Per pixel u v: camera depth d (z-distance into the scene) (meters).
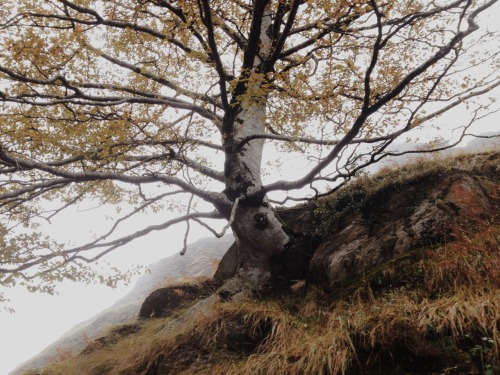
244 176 6.59
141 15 6.68
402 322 3.50
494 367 2.76
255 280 6.60
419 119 4.69
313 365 3.50
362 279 4.88
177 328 5.68
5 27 5.55
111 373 5.66
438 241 4.93
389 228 5.67
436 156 6.70
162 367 4.92
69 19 5.79
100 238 4.98
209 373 4.41
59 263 4.55
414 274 4.36
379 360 3.33
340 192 7.41
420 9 5.59
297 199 6.01
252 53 5.61
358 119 4.36
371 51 6.65
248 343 4.78
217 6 6.50
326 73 4.65
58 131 5.20
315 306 5.09
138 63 6.98
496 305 3.15
